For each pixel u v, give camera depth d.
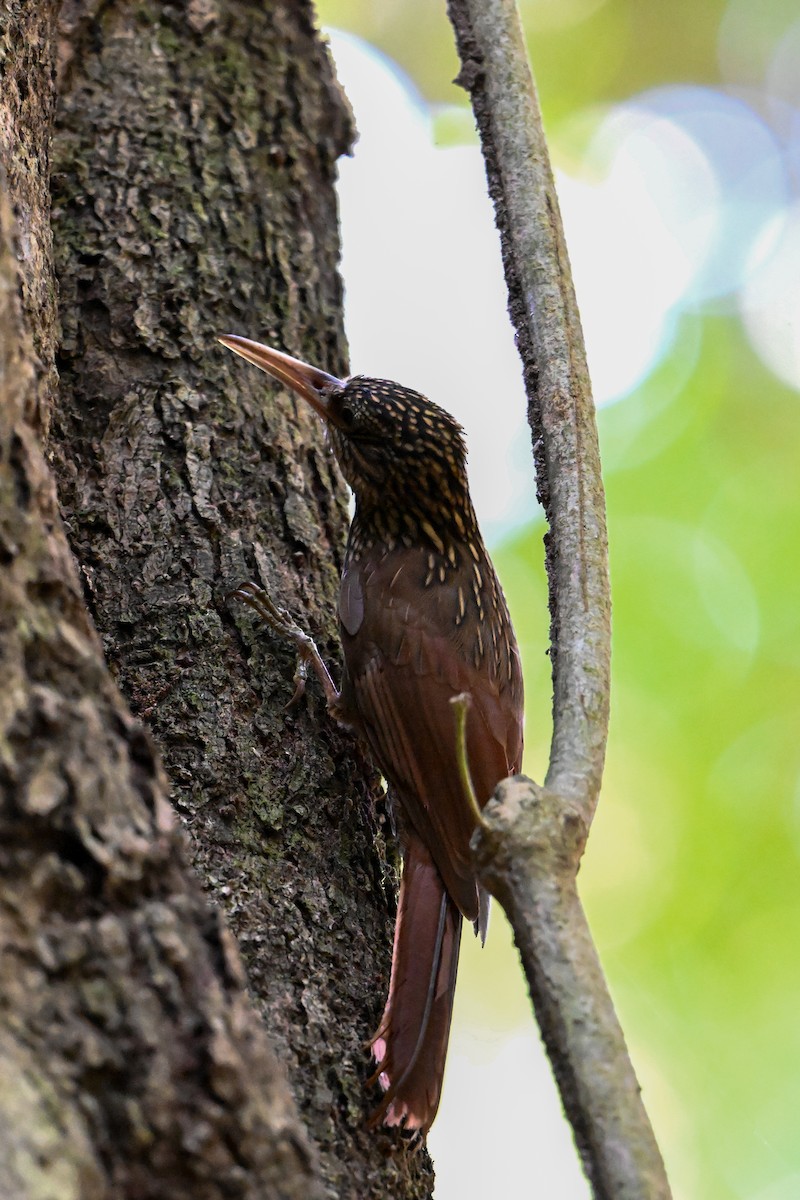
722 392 16.81
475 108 8.14
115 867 4.41
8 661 4.53
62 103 9.01
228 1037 4.34
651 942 14.49
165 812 4.71
